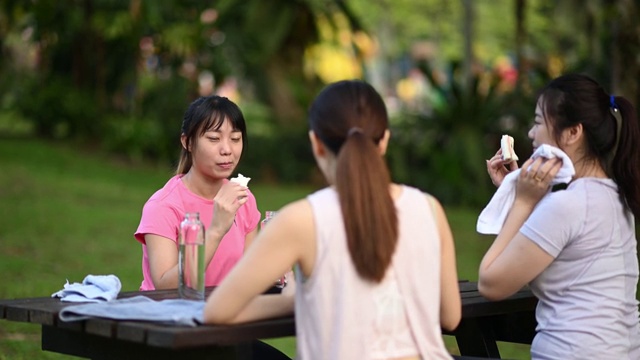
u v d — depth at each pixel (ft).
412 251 15.20
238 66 82.07
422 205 15.56
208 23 79.30
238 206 18.85
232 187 18.86
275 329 15.53
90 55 81.61
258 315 15.62
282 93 83.20
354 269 14.75
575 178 18.10
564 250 17.54
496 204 18.35
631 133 17.85
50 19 78.28
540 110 18.24
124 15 77.61
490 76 80.02
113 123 79.20
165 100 81.10
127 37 78.33
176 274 19.62
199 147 20.61
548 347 17.65
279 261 14.88
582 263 17.52
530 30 92.07
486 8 128.36
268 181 80.28
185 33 77.20
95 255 45.65
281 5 80.18
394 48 138.51
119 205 60.34
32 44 80.89
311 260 14.89
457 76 78.54
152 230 20.34
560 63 77.87
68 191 62.95
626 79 51.98
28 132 85.20
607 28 58.80
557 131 17.95
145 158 80.18
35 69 85.35
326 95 15.52
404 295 15.08
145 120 79.87
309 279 14.96
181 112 81.20
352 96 15.38
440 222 15.71
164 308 16.14
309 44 84.38
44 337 17.57
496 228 18.28
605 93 18.02
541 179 17.58
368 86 15.60
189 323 15.12
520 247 17.43
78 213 56.03
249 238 22.03
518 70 75.51
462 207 72.90
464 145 73.36
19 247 46.19
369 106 15.37
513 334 20.95
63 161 73.20
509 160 19.39
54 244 47.52
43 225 51.85
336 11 84.33
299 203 15.07
